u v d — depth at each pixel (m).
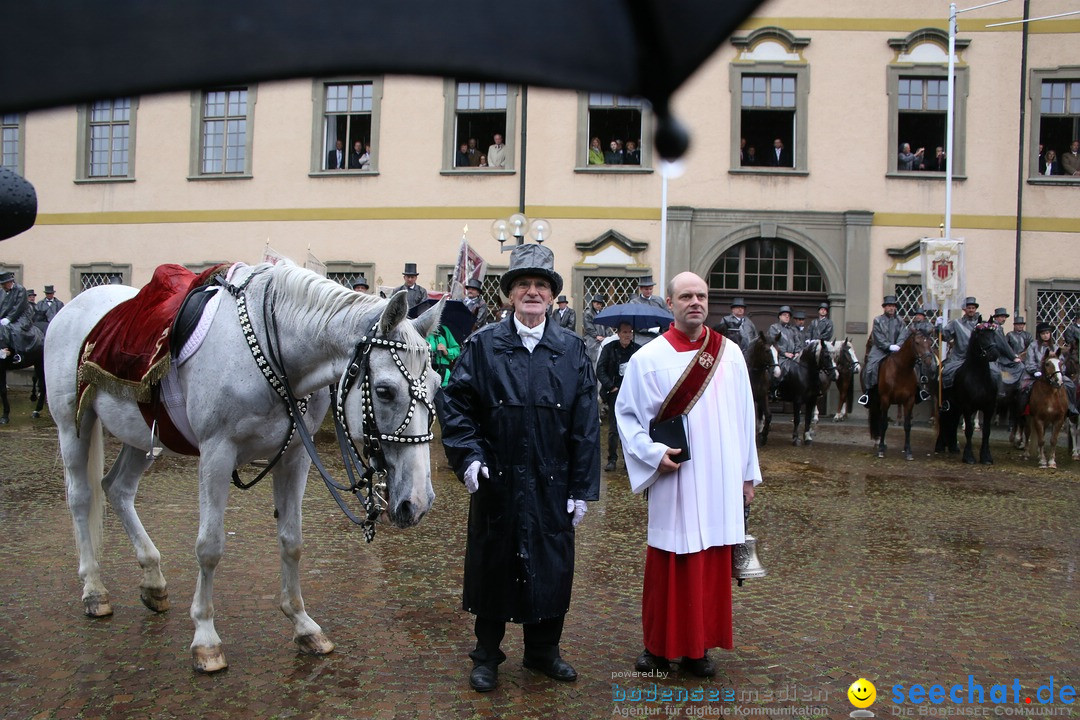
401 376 3.44
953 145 16.34
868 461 11.56
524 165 16.39
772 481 9.73
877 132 16.39
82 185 17.95
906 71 16.36
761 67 16.38
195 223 17.47
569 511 3.80
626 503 8.11
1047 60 16.33
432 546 6.21
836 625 4.77
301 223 17.05
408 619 4.64
